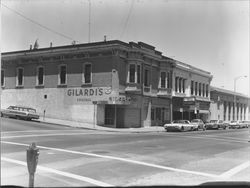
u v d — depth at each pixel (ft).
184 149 49.52
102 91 104.83
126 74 108.78
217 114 118.32
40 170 28.35
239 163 36.99
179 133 93.25
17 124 81.82
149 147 50.31
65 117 109.50
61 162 33.65
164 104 128.26
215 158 40.70
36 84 102.78
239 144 60.95
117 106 109.40
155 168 31.99
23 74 96.94
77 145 49.73
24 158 33.83
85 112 107.65
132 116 111.75
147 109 118.83
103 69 105.19
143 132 94.38
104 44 104.17
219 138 74.43
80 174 27.63
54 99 109.29
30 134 64.23
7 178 23.84
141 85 113.70
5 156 35.01
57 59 109.50
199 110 127.34
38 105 105.60
